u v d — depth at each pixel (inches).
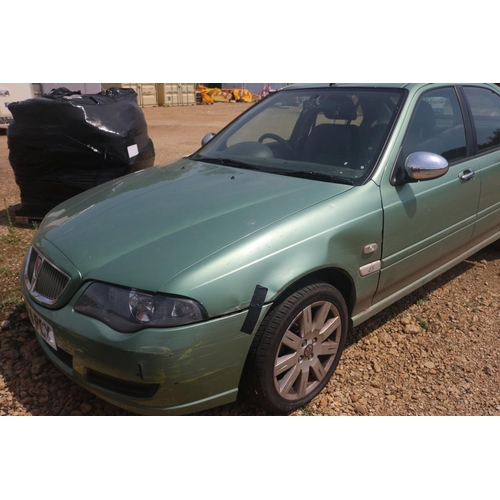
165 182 127.2
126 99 220.8
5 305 142.5
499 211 162.6
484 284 165.9
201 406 92.7
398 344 133.1
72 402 109.6
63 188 207.3
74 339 91.4
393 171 119.7
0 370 118.1
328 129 133.5
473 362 126.1
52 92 212.8
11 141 201.3
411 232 124.3
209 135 164.1
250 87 1255.5
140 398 89.8
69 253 99.8
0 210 240.2
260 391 97.7
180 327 85.4
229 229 97.7
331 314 109.3
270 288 93.2
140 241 98.0
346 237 106.5
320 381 110.4
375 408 110.3
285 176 122.9
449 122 142.6
